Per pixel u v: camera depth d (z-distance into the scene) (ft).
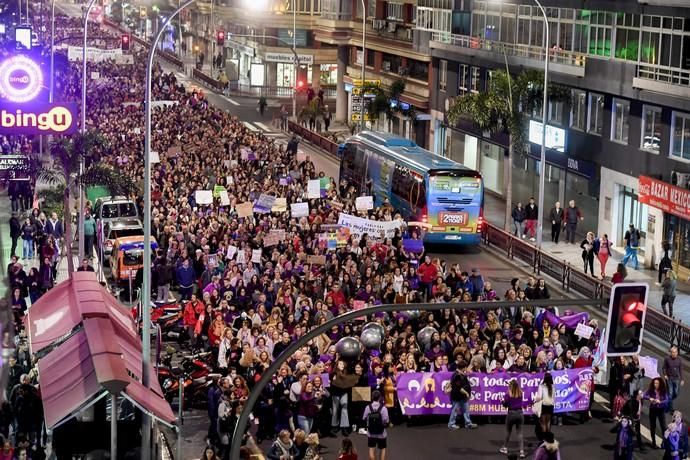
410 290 131.23
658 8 177.47
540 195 182.39
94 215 174.09
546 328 118.11
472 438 105.40
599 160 196.54
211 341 117.08
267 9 395.75
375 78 313.94
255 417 102.06
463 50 248.73
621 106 190.70
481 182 181.98
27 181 183.73
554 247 192.44
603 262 165.48
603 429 108.58
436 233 181.98
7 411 95.30
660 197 171.73
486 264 179.11
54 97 253.03
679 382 110.42
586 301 66.13
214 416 100.01
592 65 193.77
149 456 91.20
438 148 274.57
